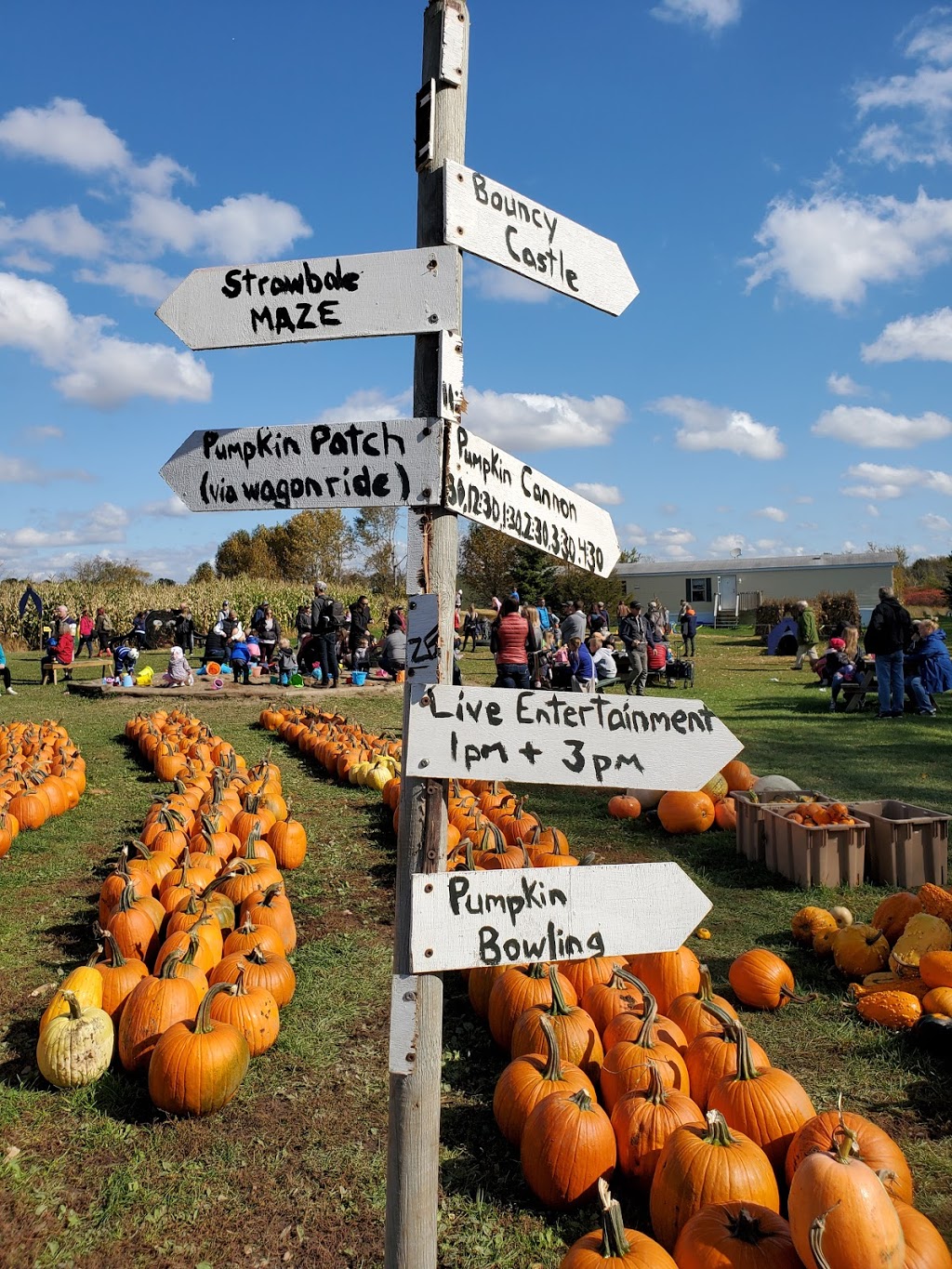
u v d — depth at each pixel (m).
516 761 1.96
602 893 2.03
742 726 12.55
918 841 5.94
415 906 1.89
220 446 2.17
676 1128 2.94
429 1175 2.00
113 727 13.24
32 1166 3.13
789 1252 2.39
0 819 7.08
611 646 19.80
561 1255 2.77
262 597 33.53
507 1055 3.99
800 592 46.22
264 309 2.12
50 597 31.41
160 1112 3.43
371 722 13.29
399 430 1.97
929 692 13.80
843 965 4.62
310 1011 4.29
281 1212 2.92
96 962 4.25
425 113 2.01
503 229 2.06
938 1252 2.34
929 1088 3.64
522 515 2.14
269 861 5.78
